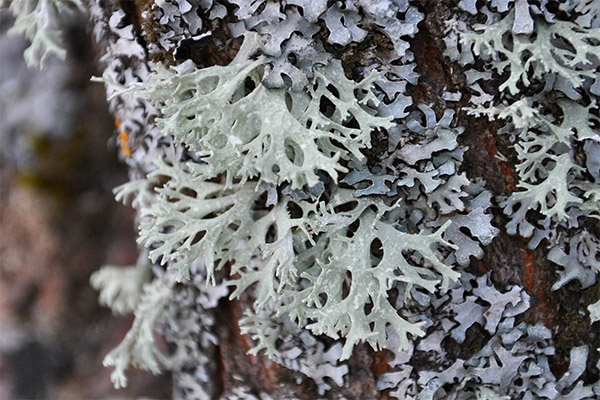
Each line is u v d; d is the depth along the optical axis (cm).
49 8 22
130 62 22
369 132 21
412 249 21
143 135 23
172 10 21
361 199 21
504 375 22
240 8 21
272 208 22
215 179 22
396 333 22
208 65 22
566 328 22
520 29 21
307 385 23
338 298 21
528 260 22
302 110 21
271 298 22
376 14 21
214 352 24
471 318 22
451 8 21
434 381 22
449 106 21
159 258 24
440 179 21
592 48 21
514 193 21
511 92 21
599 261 22
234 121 21
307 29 21
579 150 22
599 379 23
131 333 25
